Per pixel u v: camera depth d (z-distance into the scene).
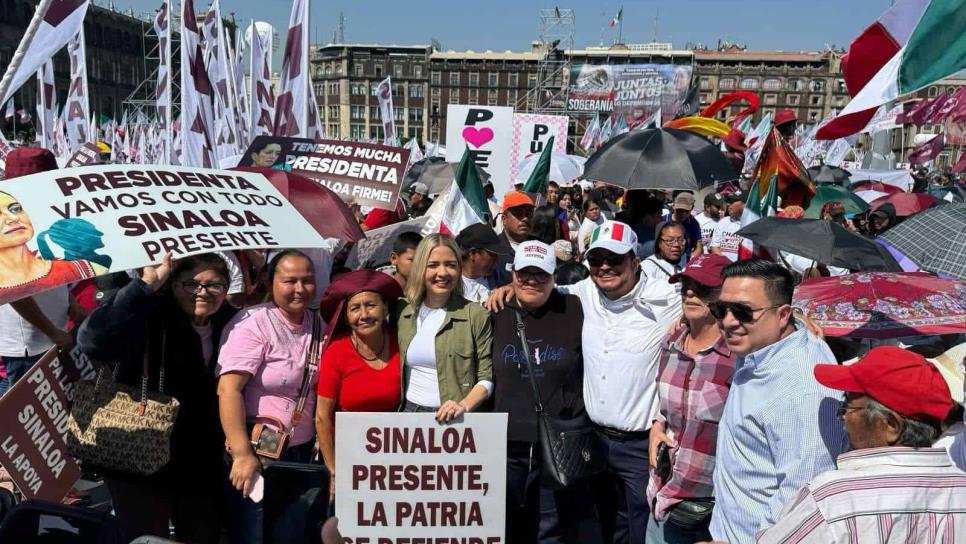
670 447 3.23
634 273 3.56
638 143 6.33
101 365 3.07
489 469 3.14
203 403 3.14
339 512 3.12
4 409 3.02
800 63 95.50
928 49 2.95
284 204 3.27
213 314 3.21
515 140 11.11
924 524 1.84
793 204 6.14
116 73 75.06
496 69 94.06
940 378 1.96
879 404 1.98
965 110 12.51
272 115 11.29
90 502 4.43
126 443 2.91
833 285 3.40
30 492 3.11
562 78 62.38
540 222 6.47
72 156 7.70
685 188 6.02
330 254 4.83
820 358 2.39
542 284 3.42
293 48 7.95
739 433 2.50
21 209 2.52
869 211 8.12
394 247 4.14
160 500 3.13
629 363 3.49
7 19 56.97
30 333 4.10
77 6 5.13
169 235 2.77
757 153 20.06
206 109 7.99
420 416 3.09
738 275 2.47
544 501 3.69
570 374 3.54
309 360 3.21
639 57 86.81
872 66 3.65
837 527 1.88
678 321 3.35
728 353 3.03
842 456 2.02
